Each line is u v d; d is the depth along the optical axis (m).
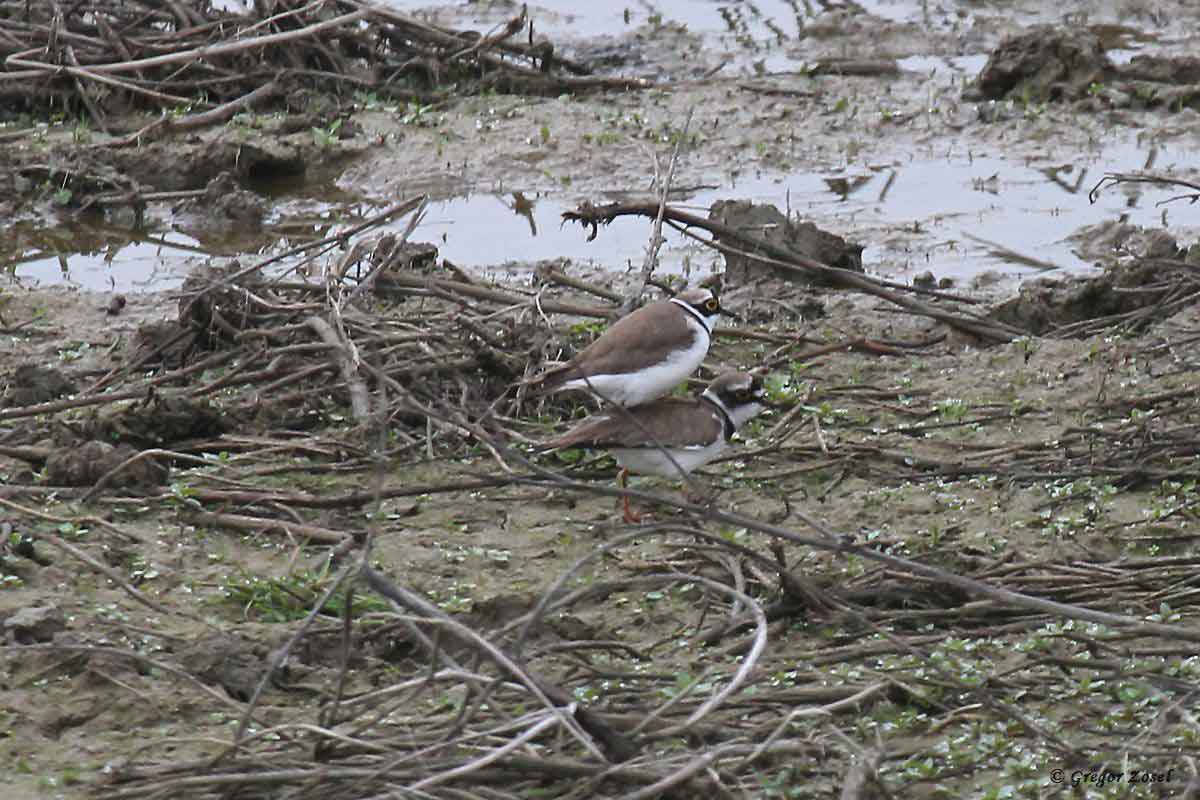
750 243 18.03
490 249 19.41
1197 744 9.45
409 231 15.77
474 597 11.48
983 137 23.09
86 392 14.77
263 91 23.64
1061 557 12.08
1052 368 15.61
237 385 14.73
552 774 8.86
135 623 10.95
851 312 17.33
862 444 13.98
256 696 9.14
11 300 17.75
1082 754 9.41
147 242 20.00
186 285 16.23
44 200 21.02
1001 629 10.99
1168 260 17.02
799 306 17.36
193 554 12.00
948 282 18.17
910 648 10.20
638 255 19.28
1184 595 11.30
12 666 10.27
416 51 25.14
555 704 9.13
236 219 20.59
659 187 21.02
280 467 13.38
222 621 11.10
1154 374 15.37
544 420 14.48
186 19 24.70
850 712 9.96
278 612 11.21
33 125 23.03
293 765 9.07
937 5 28.80
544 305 16.16
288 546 12.19
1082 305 17.02
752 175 21.84
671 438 12.61
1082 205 20.73
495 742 9.30
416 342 15.12
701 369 15.51
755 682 10.29
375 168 22.14
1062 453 13.77
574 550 12.32
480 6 29.12
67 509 12.48
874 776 8.70
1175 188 21.25
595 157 22.31
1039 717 10.00
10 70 23.55
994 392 15.18
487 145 22.62
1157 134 22.95
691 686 9.27
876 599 11.42
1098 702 10.14
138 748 9.59
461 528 12.61
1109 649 10.62
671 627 11.26
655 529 9.91
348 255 16.62
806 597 11.06
